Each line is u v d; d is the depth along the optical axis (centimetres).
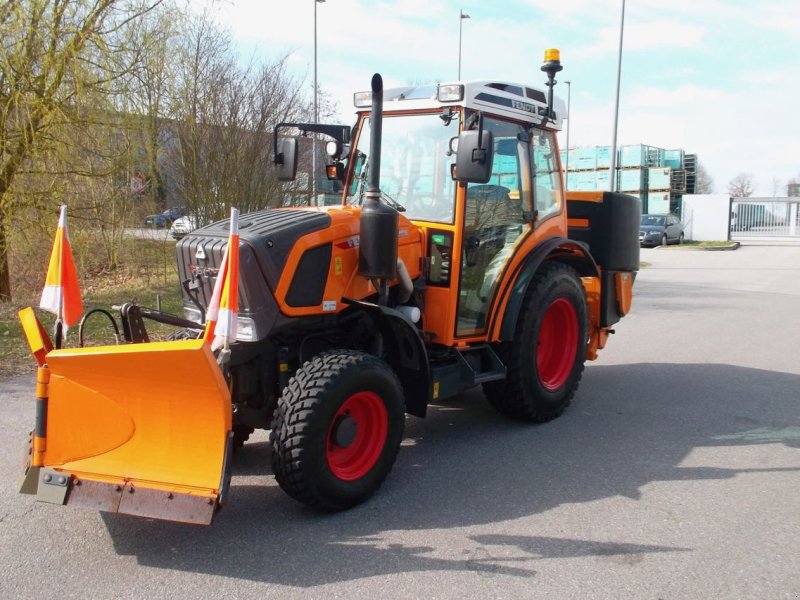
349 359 404
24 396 629
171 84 1106
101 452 365
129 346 348
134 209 1117
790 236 3678
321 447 387
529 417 568
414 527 391
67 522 394
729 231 3562
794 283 1684
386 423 425
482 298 528
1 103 912
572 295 586
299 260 418
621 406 636
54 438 362
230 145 1384
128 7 991
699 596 324
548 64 548
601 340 674
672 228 3153
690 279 1789
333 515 405
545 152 586
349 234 448
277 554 360
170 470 355
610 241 640
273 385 437
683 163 3688
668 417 602
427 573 342
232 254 348
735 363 810
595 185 3378
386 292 452
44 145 934
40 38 910
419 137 514
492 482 457
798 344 921
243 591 326
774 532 387
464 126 491
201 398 347
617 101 1973
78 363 350
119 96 991
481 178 431
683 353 868
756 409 626
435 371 482
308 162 1422
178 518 339
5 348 784
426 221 506
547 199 591
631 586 331
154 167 1126
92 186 1008
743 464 491
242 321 407
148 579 336
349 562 352
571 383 601
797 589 330
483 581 335
